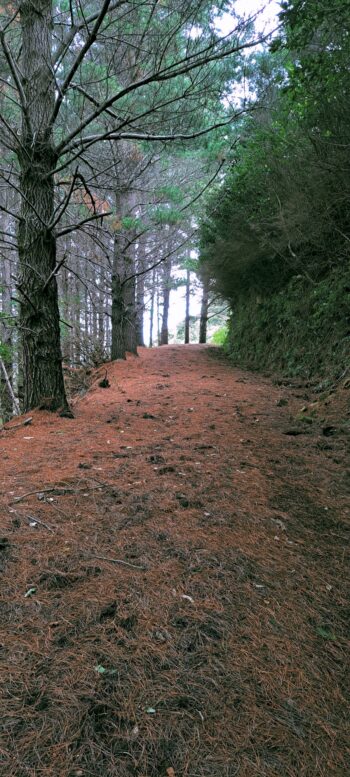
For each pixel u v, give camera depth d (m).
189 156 8.26
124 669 1.39
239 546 2.17
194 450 3.74
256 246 10.02
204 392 7.10
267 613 1.71
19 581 1.82
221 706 1.28
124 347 12.30
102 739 1.16
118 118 4.43
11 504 2.53
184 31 3.89
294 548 2.22
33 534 2.20
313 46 4.85
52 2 4.89
